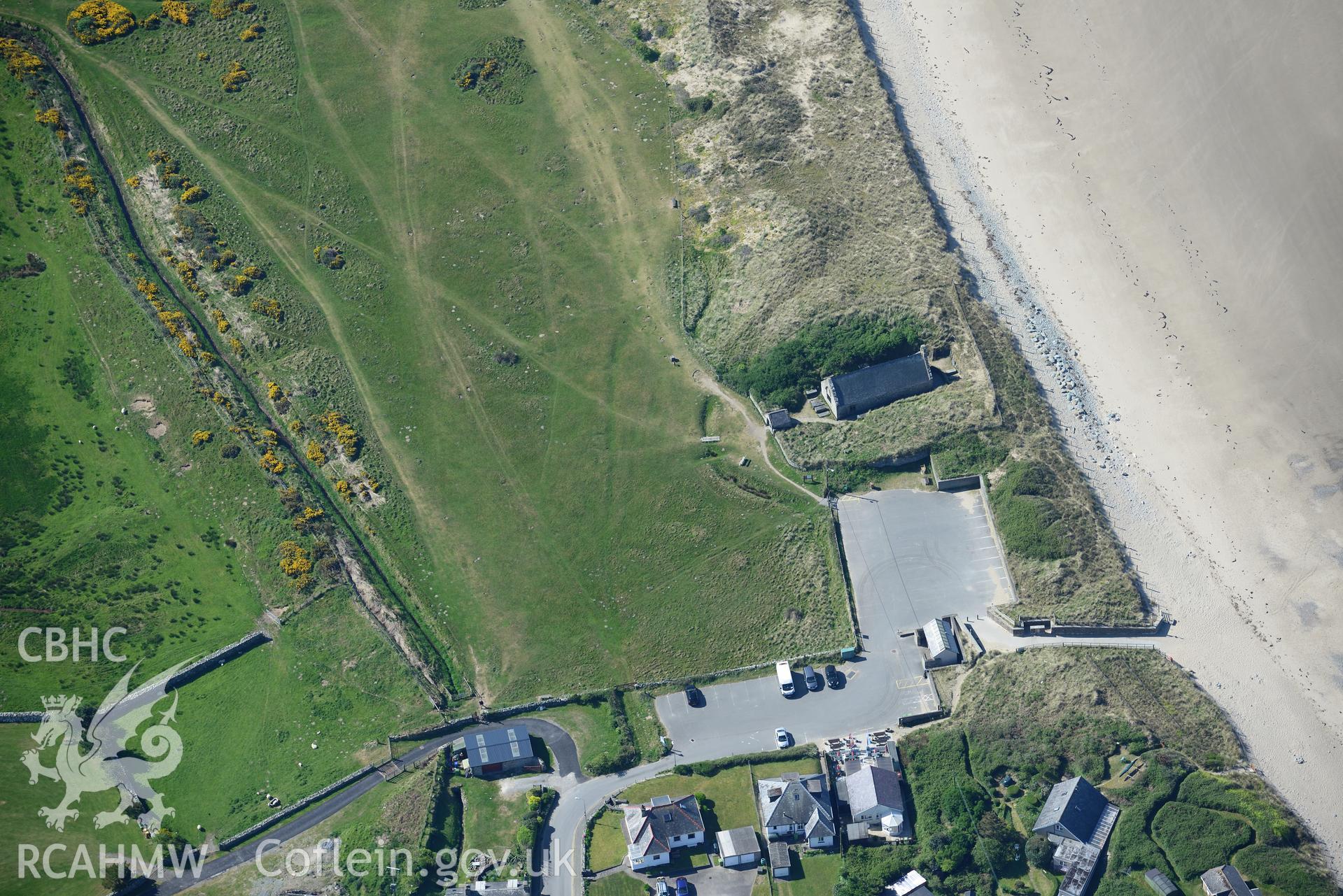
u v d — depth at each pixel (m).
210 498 113.69
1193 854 89.69
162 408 118.25
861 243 126.69
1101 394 120.94
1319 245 129.88
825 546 110.56
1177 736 98.06
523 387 121.75
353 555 111.81
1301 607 108.12
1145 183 135.38
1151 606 107.31
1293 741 100.25
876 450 114.25
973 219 132.25
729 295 125.25
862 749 99.00
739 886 92.50
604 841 95.62
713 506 113.81
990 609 106.00
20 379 119.44
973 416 114.75
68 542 111.06
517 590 110.44
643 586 110.00
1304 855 91.75
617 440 118.25
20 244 126.69
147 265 127.25
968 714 99.88
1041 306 126.38
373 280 128.38
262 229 131.00
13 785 98.56
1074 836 90.62
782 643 105.50
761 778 98.19
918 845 93.12
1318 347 123.81
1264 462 116.88
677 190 133.25
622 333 124.56
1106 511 113.44
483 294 127.62
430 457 117.94
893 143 135.25
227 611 108.12
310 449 117.56
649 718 102.50
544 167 135.75
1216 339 124.50
